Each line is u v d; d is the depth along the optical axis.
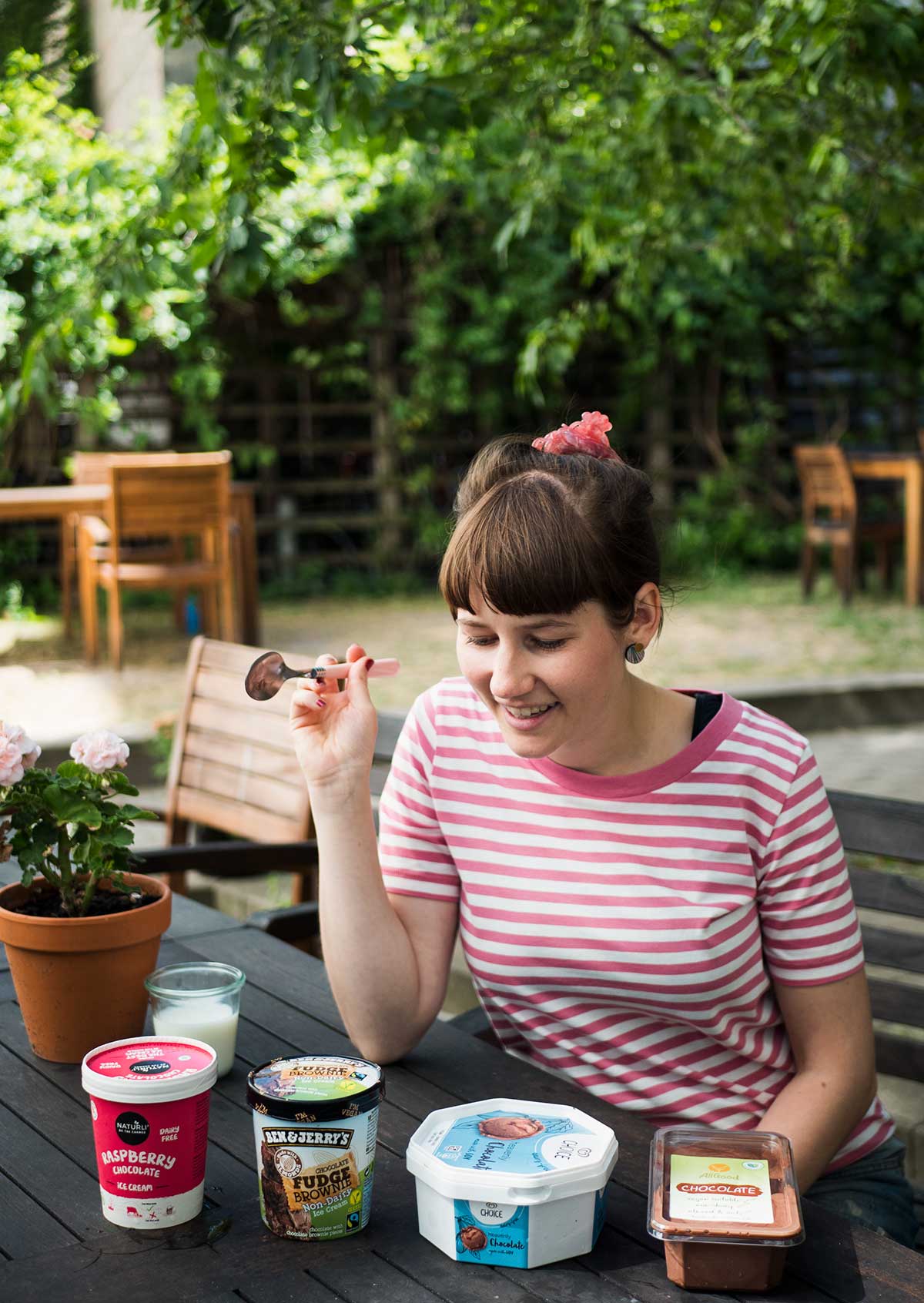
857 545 9.73
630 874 1.54
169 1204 1.20
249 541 8.16
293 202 9.14
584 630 1.39
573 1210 1.15
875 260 11.25
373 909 1.54
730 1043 1.57
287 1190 1.18
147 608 10.14
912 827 1.97
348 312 10.85
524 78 3.54
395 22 3.24
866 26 2.92
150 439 10.54
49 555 10.15
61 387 9.70
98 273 3.20
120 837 1.56
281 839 2.72
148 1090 1.17
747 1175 1.19
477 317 11.09
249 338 10.58
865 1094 1.54
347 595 10.87
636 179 3.90
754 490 11.90
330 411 10.99
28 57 2.38
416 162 4.60
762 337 11.76
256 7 2.72
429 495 11.38
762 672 7.25
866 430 12.35
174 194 3.06
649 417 11.86
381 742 2.60
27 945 1.52
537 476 1.41
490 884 1.60
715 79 3.60
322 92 2.74
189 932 2.07
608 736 1.52
